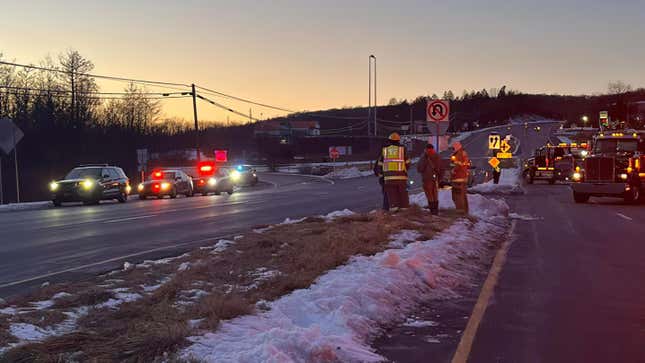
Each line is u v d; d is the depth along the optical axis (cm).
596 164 2686
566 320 768
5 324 654
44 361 535
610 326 741
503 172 5766
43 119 6462
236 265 991
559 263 1180
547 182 4816
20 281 997
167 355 539
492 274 1067
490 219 1841
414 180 4800
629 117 11369
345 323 676
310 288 808
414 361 609
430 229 1401
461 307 832
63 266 1134
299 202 2836
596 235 1608
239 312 675
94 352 558
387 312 761
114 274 977
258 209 2423
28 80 6381
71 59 6569
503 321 762
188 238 1521
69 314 712
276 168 8862
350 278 847
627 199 2677
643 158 2695
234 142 14338
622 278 1034
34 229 1747
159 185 3522
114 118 7538
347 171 6888
